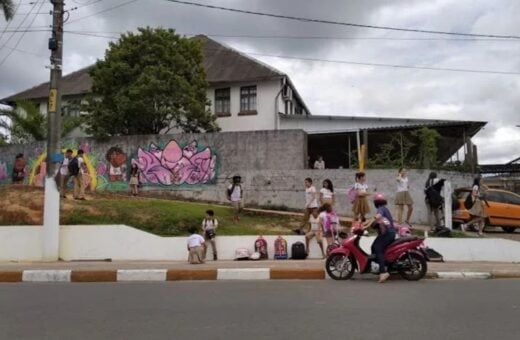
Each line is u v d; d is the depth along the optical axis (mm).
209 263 13938
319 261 14133
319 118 29734
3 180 26500
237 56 33000
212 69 32156
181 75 27672
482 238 15336
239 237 15289
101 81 27578
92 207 17453
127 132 27703
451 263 14086
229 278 11984
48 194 15133
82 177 18875
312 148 29859
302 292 9648
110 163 24125
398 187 17016
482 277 11930
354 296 9156
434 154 21141
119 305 8438
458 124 24953
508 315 7551
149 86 26062
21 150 26203
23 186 19844
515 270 12453
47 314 7785
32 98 34875
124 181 23859
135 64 27562
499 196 18641
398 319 7254
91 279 12023
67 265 13734
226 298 9008
